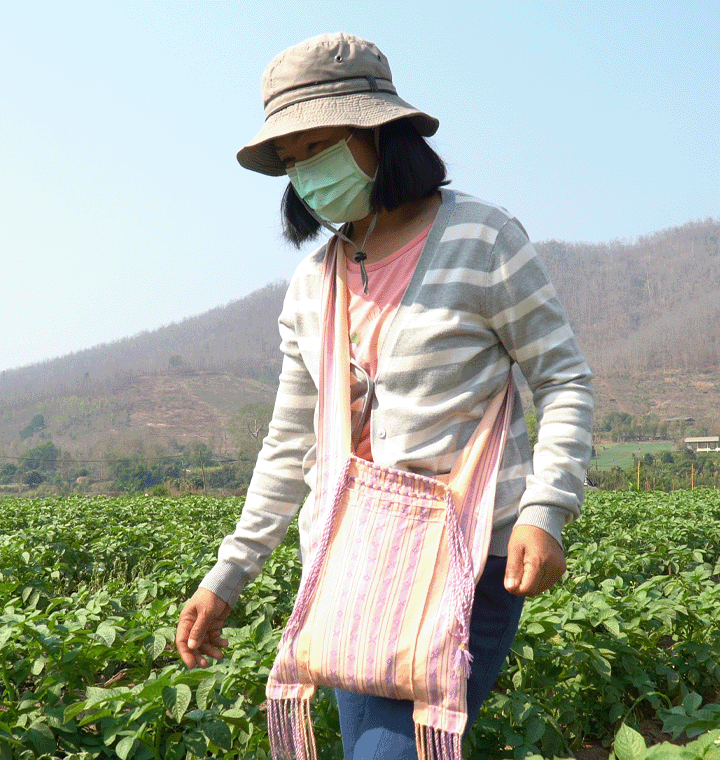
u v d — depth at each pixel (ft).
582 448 5.45
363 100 5.81
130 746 8.31
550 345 5.66
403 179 5.79
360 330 5.92
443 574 5.16
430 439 5.51
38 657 10.85
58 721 9.23
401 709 5.18
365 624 5.12
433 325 5.54
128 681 11.48
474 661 5.36
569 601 13.48
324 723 9.34
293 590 18.22
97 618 12.78
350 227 6.44
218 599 6.64
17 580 19.33
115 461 336.90
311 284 6.43
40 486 356.38
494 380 5.75
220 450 487.61
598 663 11.40
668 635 16.19
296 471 6.79
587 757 11.02
